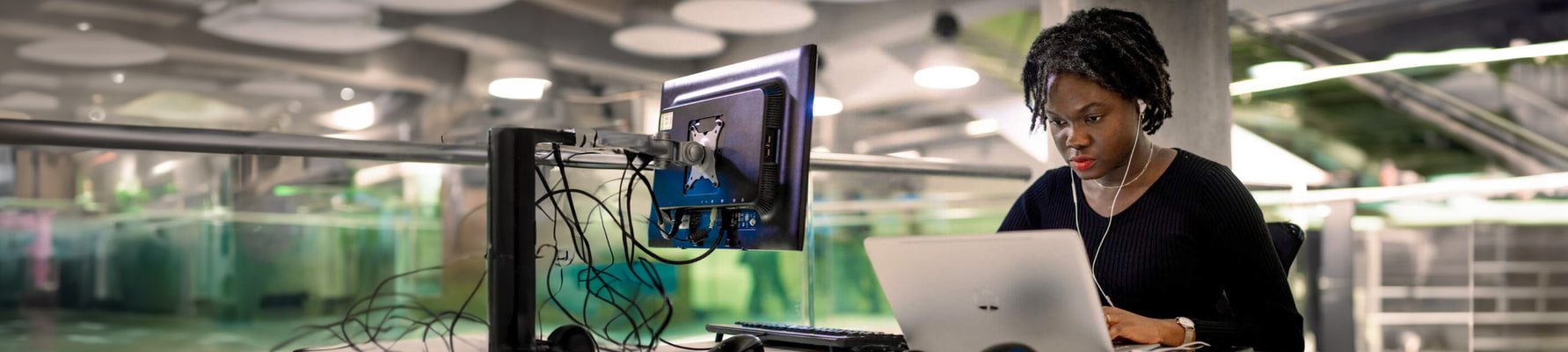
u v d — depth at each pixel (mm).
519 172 1115
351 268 4953
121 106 6156
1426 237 6789
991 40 6059
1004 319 1055
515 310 1104
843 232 4297
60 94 6078
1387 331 6734
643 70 6750
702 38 6617
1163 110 1428
